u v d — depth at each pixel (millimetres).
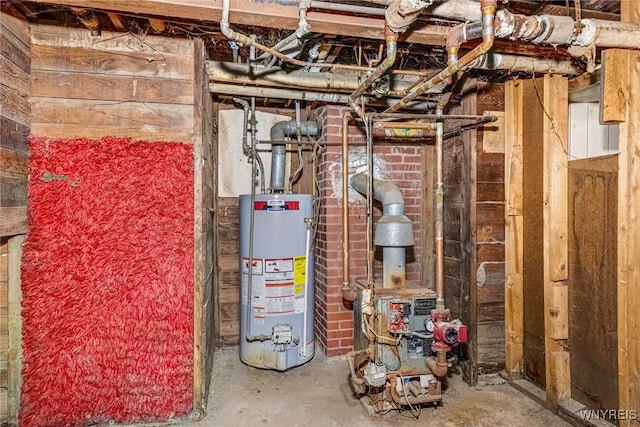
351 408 2318
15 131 1806
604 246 2074
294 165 3414
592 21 1685
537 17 1615
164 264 2100
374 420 2188
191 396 2164
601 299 2092
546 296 2342
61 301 1981
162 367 2113
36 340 1939
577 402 2225
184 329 2135
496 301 2701
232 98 3156
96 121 2021
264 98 3055
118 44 2047
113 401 2059
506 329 2662
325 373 2799
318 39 2180
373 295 2215
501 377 2688
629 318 1916
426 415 2234
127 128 2057
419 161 3148
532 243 2531
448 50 1737
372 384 2133
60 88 1979
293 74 2475
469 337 2613
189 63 2135
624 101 1904
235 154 3346
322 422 2168
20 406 1903
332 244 2986
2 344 1868
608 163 2045
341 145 2979
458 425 2135
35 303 1937
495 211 2691
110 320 2047
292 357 2846
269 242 2809
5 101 1728
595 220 2135
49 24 1966
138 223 2066
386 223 2332
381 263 3066
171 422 2131
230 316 3375
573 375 2268
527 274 2580
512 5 2021
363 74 2523
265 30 2145
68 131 1986
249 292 2834
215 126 3295
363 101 2510
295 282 2854
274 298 2812
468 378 2615
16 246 1886
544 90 2365
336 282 2998
